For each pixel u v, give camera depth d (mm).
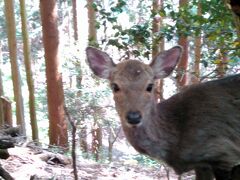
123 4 1438
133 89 860
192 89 932
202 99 908
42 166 1204
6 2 1876
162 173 1491
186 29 1288
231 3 854
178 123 901
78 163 1404
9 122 1802
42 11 1759
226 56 1346
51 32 1765
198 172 947
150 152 896
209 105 899
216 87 920
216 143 880
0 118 1791
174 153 901
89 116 2100
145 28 1398
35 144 1599
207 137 885
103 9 1478
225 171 886
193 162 900
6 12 1883
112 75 897
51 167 1222
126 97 857
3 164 1149
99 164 1475
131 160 1849
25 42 1844
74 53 2197
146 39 1422
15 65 1917
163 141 893
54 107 1804
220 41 1240
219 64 1381
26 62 1850
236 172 882
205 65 1391
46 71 1800
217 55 1532
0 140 827
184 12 1284
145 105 859
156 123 886
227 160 881
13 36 1898
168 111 908
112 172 1370
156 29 1536
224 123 890
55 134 1810
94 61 934
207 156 886
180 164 907
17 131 1212
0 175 837
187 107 907
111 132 2273
